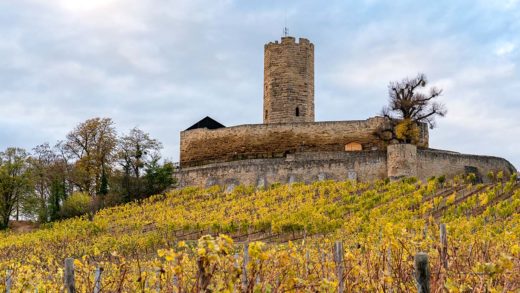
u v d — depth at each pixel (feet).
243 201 148.36
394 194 134.10
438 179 147.74
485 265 22.22
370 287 26.78
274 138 182.80
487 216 106.42
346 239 89.40
